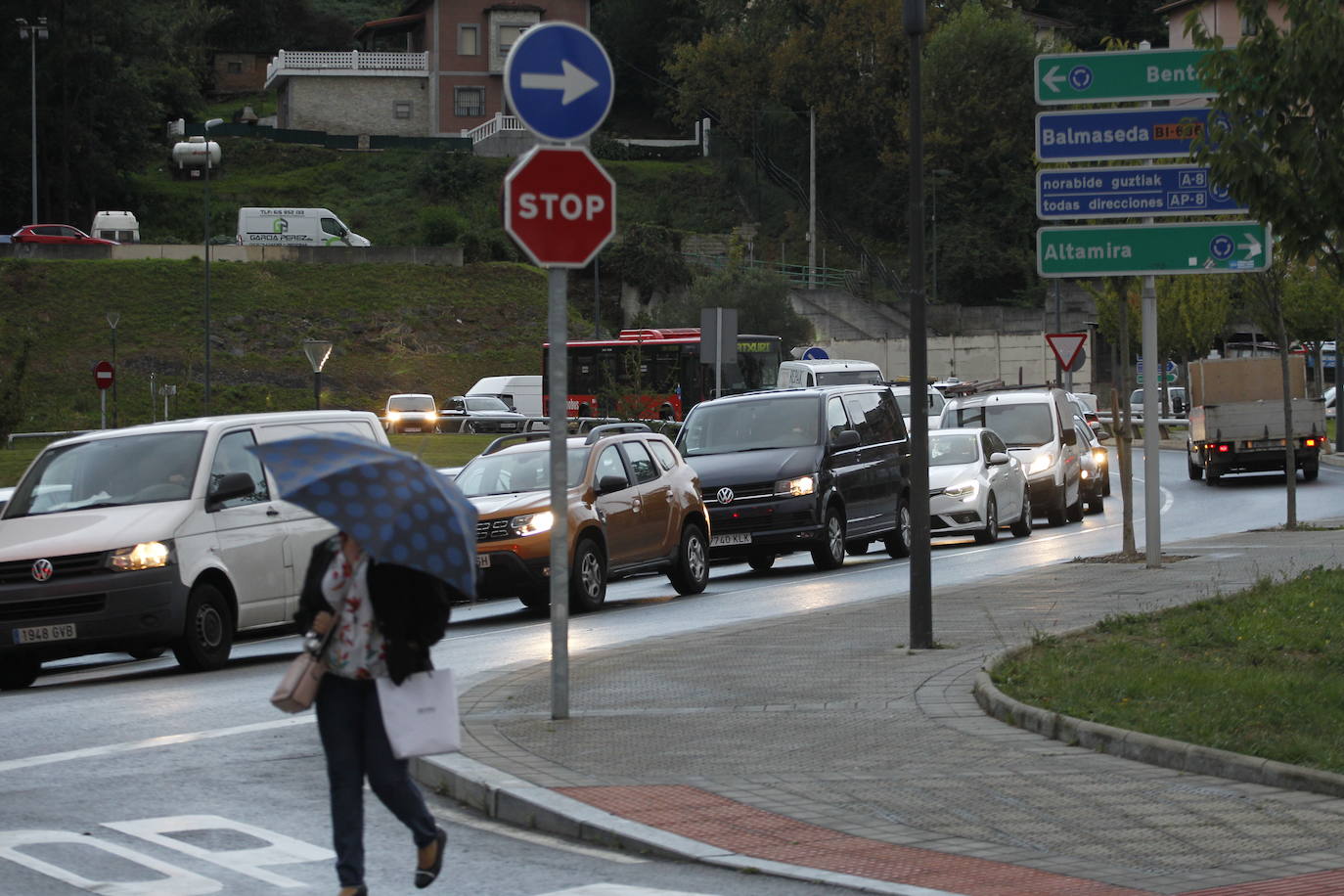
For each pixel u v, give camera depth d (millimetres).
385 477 12602
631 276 176625
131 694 27297
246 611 31531
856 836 15219
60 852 15570
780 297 164625
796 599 39812
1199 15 27594
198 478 31188
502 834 16156
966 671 24359
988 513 56719
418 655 12898
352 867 12977
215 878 14602
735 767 18141
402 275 157625
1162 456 114938
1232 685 21953
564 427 21109
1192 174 36938
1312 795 16625
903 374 178500
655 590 46062
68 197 198000
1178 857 14375
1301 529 51281
